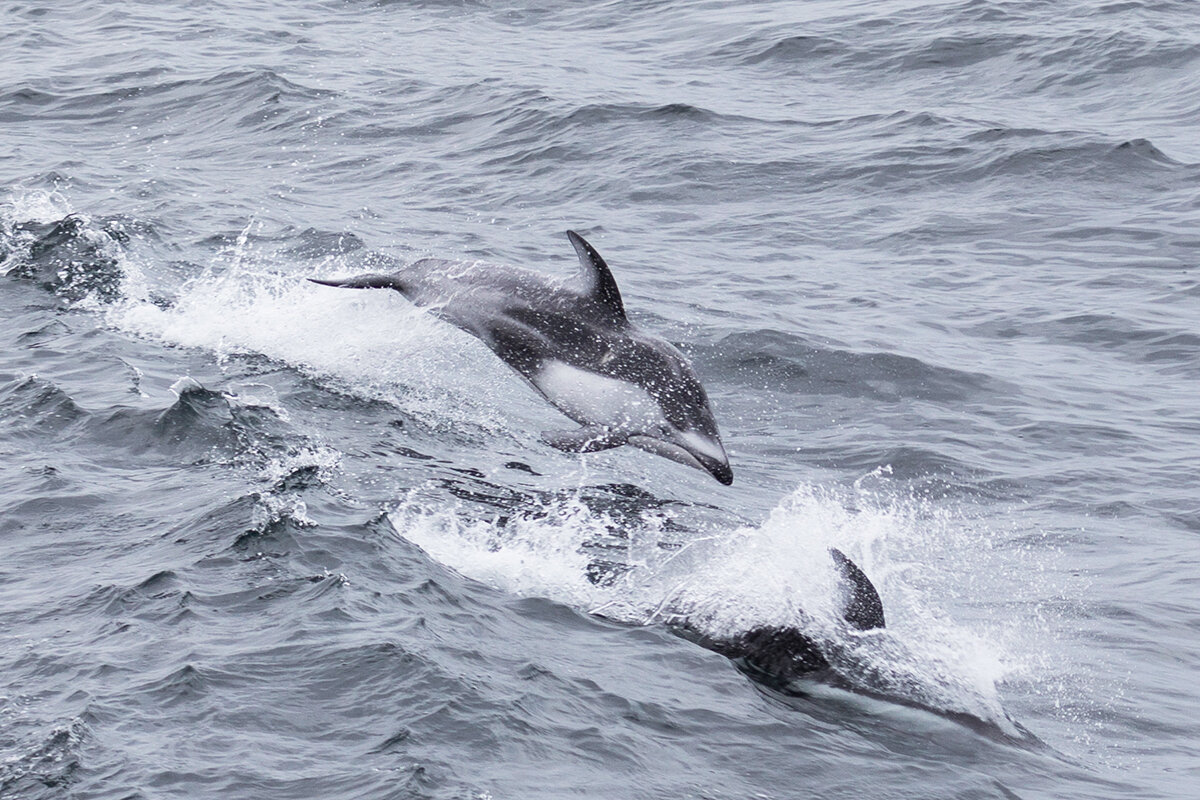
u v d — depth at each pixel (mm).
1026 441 58969
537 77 125688
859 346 67938
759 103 119125
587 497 47656
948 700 34812
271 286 67062
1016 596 43812
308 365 56656
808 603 37750
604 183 97625
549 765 28531
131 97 115562
